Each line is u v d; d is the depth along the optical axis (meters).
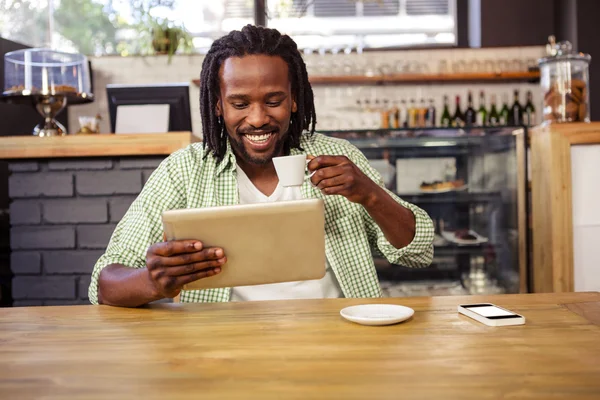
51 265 2.50
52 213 2.50
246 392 0.74
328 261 1.54
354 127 4.39
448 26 5.07
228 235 1.11
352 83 4.64
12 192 2.50
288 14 5.03
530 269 2.87
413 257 1.48
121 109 2.88
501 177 2.86
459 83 4.73
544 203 2.66
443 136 2.81
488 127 2.80
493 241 2.88
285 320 1.08
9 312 1.20
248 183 1.59
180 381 0.78
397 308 1.12
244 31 1.42
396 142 2.83
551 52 2.92
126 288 1.20
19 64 2.82
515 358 0.85
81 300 2.50
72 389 0.76
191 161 1.58
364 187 1.32
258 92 1.39
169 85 2.89
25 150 2.43
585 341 0.92
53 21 4.78
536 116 4.71
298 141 1.62
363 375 0.79
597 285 2.58
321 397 0.72
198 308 1.20
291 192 1.58
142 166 2.47
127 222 1.54
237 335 0.99
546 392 0.72
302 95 1.55
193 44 4.89
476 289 2.92
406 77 4.52
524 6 4.78
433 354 0.87
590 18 4.41
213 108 1.53
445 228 2.92
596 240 2.58
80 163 2.48
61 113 4.56
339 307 1.17
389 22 5.06
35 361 0.87
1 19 4.41
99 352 0.91
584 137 2.55
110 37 4.86
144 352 0.91
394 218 1.40
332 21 5.05
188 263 1.10
